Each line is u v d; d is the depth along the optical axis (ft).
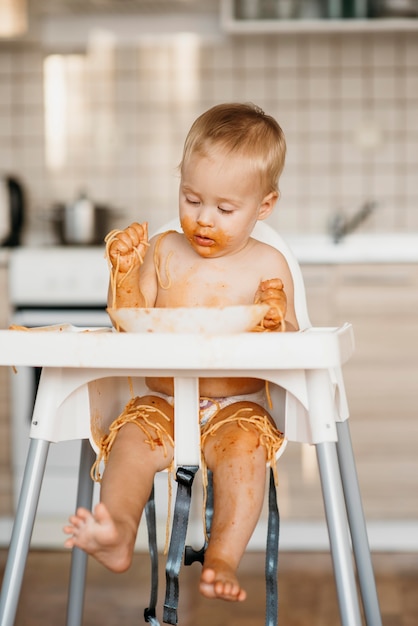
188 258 4.95
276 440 4.42
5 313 10.30
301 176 12.06
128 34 12.10
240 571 9.32
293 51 11.97
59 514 10.12
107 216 11.76
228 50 12.02
